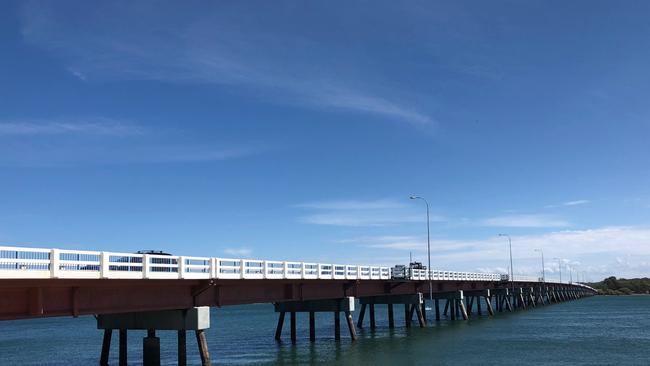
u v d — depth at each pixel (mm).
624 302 188750
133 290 28750
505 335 57938
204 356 31797
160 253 36375
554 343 50594
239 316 133625
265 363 39469
